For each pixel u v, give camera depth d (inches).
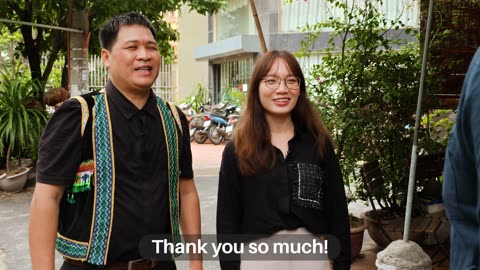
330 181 92.4
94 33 358.3
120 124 76.4
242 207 91.8
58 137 74.0
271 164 88.2
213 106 610.9
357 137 168.7
